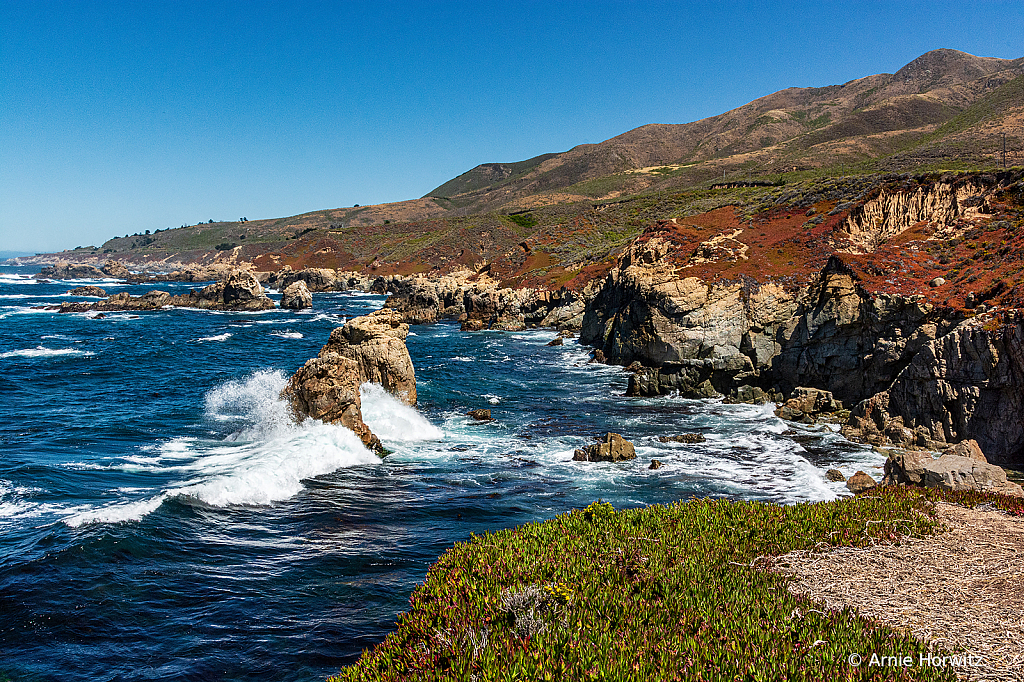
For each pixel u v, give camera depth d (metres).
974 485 18.25
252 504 19.81
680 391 41.66
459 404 38.12
